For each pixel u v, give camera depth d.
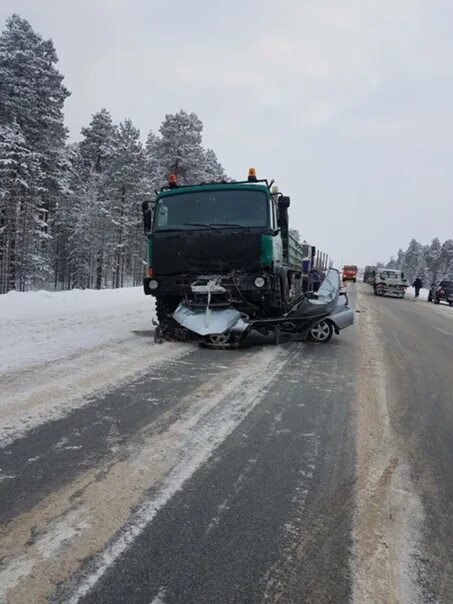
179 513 2.43
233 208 7.18
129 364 5.60
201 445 3.30
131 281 54.38
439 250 100.31
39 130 34.22
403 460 3.25
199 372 5.39
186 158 38.66
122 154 44.31
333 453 3.29
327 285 8.46
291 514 2.47
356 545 2.22
